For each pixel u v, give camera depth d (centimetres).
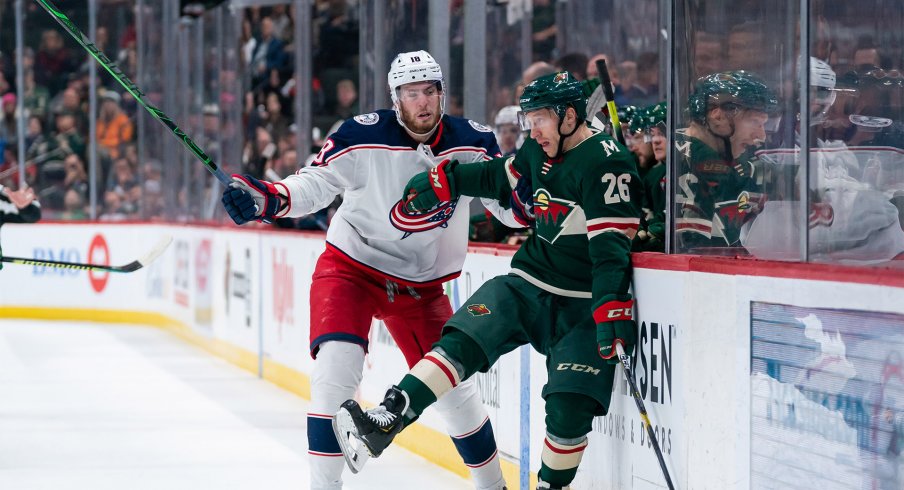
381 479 969
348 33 1545
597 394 666
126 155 2481
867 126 700
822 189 667
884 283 494
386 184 758
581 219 679
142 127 2452
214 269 1920
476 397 775
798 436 550
